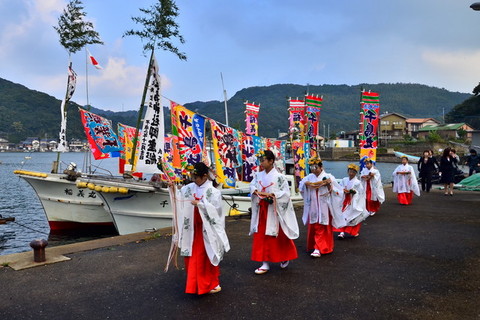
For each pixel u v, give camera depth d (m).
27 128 160.38
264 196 5.41
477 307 4.35
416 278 5.34
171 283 5.27
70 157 105.12
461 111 75.69
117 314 4.28
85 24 12.16
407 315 4.17
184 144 9.83
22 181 36.25
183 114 9.88
